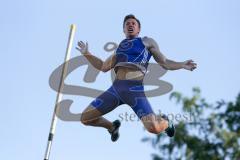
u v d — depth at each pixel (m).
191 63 22.69
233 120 48.75
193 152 49.69
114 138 23.39
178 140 49.88
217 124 49.22
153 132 22.56
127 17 23.16
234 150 49.16
